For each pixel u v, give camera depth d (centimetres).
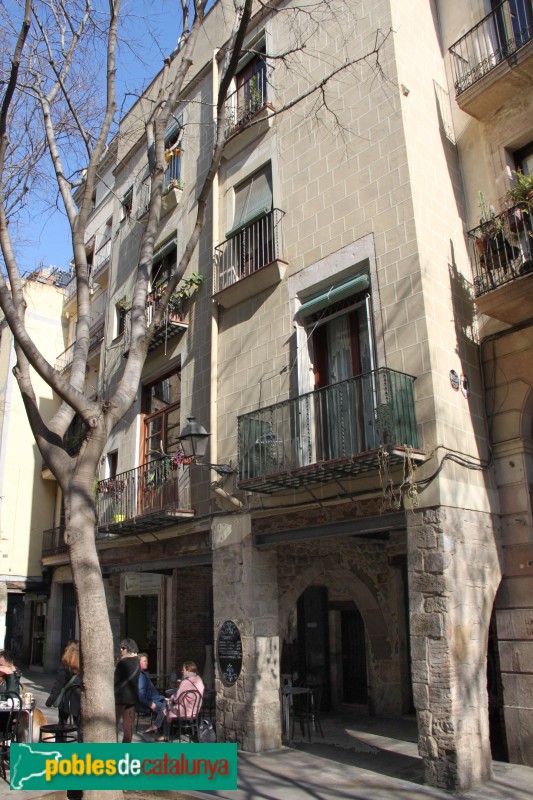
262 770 795
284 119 1132
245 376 1090
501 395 853
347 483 857
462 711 699
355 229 936
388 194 897
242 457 983
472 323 888
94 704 552
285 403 926
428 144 928
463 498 775
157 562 1238
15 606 2436
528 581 787
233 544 1014
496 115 930
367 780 738
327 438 918
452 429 791
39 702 1385
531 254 789
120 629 1552
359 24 1009
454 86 995
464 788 674
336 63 1038
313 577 1068
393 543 1173
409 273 841
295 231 1048
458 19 1014
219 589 1020
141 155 1692
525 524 804
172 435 1297
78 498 600
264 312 1077
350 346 942
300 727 1067
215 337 1170
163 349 1339
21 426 2253
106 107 786
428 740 704
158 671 1466
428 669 717
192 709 930
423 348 801
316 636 1319
